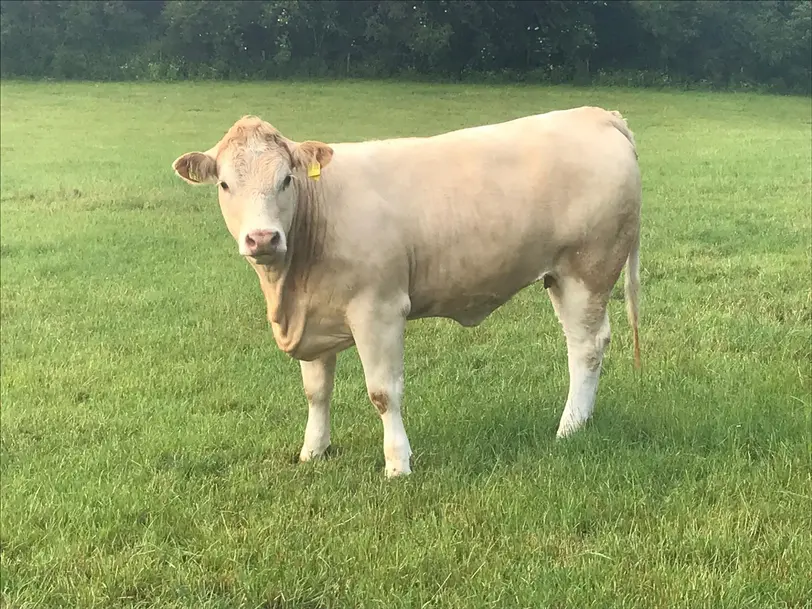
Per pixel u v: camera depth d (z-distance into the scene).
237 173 3.96
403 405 5.51
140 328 7.39
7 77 38.00
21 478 4.61
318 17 39.81
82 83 36.06
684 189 13.26
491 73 39.34
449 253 4.46
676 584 3.33
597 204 4.61
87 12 38.97
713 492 4.04
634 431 4.80
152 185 14.48
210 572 3.66
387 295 4.33
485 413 5.23
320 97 30.64
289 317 4.45
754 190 13.01
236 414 5.55
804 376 5.45
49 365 6.52
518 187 4.51
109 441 5.16
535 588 3.36
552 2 38.88
